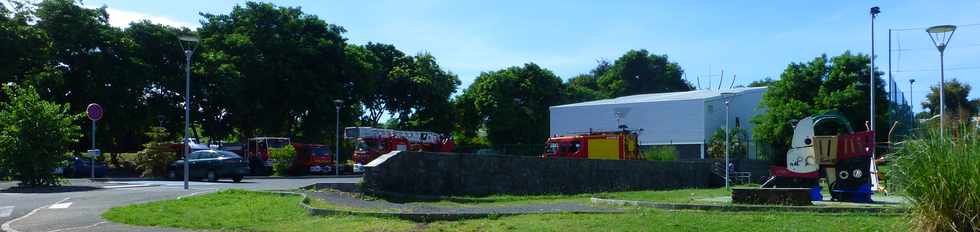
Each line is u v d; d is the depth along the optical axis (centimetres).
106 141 4809
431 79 7150
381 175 2372
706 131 5369
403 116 7200
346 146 5741
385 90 6888
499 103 7194
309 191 2078
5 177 2508
